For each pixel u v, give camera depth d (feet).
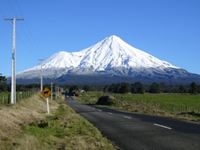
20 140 56.13
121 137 72.08
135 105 257.75
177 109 217.56
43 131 74.28
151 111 180.75
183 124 98.02
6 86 315.78
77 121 106.11
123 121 110.93
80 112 168.96
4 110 96.58
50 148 55.62
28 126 78.18
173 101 333.01
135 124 99.50
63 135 72.95
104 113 159.43
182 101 334.03
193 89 598.34
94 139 67.46
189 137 69.87
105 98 294.66
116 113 160.15
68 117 122.11
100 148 57.41
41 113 141.28
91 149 56.08
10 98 154.51
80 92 648.79
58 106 225.35
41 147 54.54
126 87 627.46
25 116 106.83
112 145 61.31
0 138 57.26
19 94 191.42
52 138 66.59
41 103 200.95
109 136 73.92
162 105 260.42
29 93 237.86
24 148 51.31
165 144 61.62
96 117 131.13
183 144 61.21
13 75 143.02
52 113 152.05
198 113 157.07
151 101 327.88
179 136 71.51
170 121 109.40
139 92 628.69
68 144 60.18
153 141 65.41
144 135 74.33
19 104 140.15
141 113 164.04
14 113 99.09
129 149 57.67
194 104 283.38
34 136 63.72
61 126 89.71
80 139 66.49
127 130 84.64
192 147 57.98
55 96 370.53
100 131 83.10
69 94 613.52
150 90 645.10
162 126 92.38
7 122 75.77
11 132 66.44
